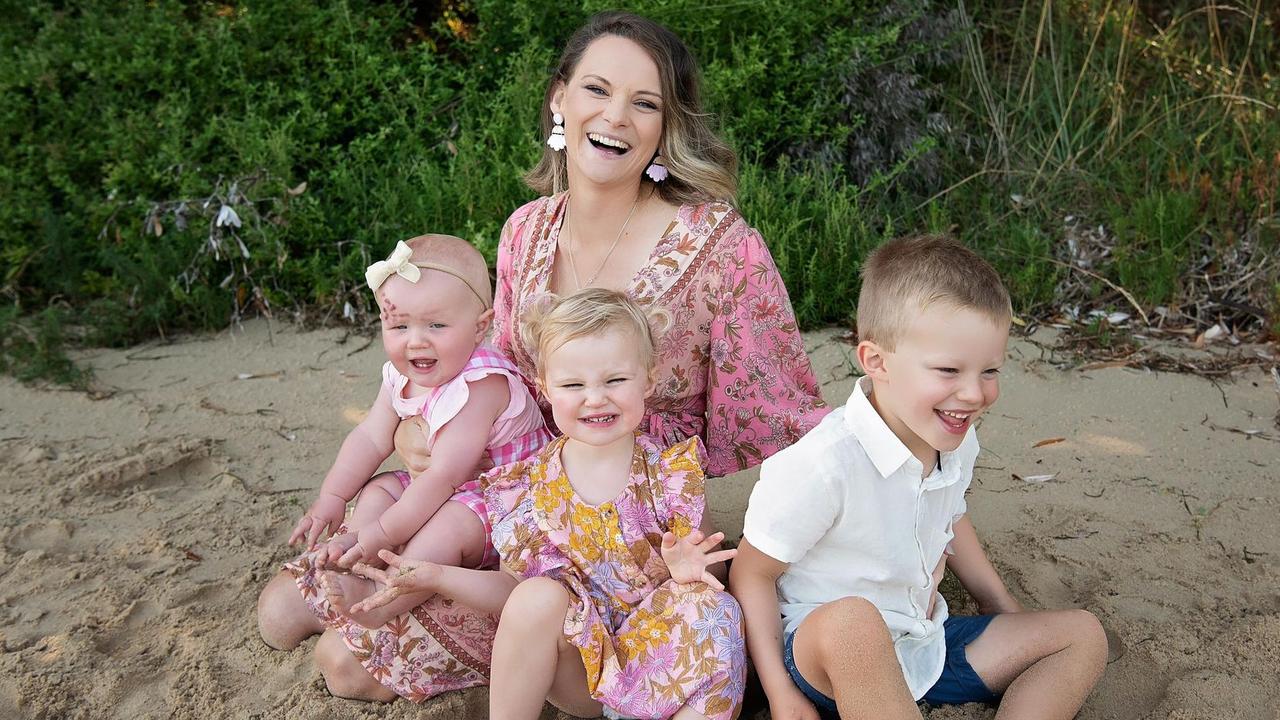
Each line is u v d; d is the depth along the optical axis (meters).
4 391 4.75
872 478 2.60
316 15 6.04
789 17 5.67
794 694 2.56
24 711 2.83
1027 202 5.82
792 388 3.07
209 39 5.94
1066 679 2.59
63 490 3.89
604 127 2.94
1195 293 5.21
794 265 5.22
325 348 5.15
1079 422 4.34
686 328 3.02
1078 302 5.25
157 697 2.90
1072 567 3.40
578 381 2.65
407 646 2.79
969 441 2.78
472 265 2.98
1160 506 3.74
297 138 5.78
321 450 4.25
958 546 2.99
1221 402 4.45
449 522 2.88
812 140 5.83
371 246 5.47
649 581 2.75
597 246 3.13
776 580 2.79
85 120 5.80
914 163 5.96
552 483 2.79
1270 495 3.78
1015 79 6.50
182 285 5.43
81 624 3.14
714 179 3.10
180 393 4.73
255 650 3.07
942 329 2.44
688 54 3.06
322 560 2.77
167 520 3.74
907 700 2.40
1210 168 5.80
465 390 2.94
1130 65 6.48
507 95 5.70
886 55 5.98
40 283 5.66
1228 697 2.77
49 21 6.14
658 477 2.74
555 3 5.97
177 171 5.62
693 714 2.55
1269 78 6.14
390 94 5.88
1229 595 3.23
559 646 2.62
